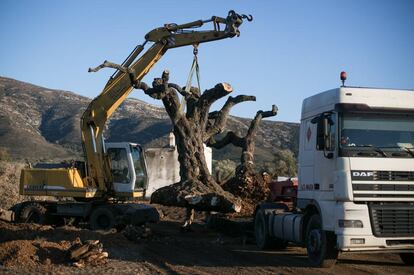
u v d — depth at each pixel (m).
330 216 11.98
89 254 12.49
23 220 21.47
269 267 12.55
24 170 21.41
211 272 11.82
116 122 120.38
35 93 136.38
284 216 14.78
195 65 19.77
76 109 125.38
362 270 12.18
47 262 12.23
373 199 11.52
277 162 46.62
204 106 20.12
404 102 12.34
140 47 20.89
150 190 40.78
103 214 20.20
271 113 23.81
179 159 19.89
